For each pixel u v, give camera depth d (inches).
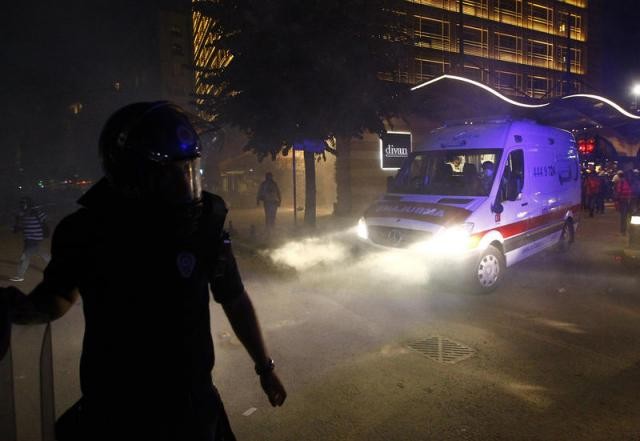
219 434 66.1
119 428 56.9
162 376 57.7
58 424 60.2
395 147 778.8
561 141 385.7
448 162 330.0
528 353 199.2
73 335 221.0
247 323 70.7
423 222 283.3
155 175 56.6
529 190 325.4
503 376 177.6
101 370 57.2
